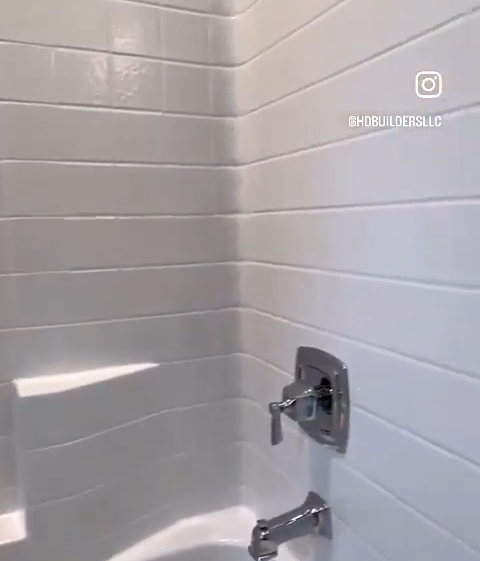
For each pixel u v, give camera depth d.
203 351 1.22
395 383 0.78
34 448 1.04
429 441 0.72
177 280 1.19
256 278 1.18
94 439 1.10
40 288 1.07
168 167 1.16
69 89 1.07
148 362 1.17
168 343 1.19
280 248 1.07
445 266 0.68
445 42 0.67
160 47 1.13
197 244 1.20
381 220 0.79
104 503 1.12
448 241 0.68
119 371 1.13
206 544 1.17
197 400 1.22
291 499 1.08
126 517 1.15
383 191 0.78
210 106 1.18
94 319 1.12
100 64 1.09
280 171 1.05
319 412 0.95
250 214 1.18
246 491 1.27
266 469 1.18
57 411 1.06
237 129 1.21
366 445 0.85
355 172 0.84
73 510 1.08
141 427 1.16
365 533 0.86
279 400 1.10
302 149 0.98
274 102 1.06
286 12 1.00
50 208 1.07
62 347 1.10
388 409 0.80
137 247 1.14
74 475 1.08
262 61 1.10
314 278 0.96
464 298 0.66
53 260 1.08
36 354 1.08
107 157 1.10
